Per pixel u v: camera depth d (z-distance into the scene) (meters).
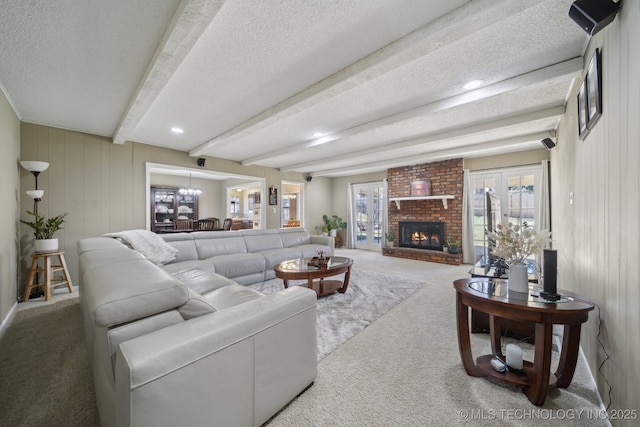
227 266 3.41
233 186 8.45
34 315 2.62
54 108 2.92
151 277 1.18
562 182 3.01
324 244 5.12
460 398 1.46
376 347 2.01
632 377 1.08
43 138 3.42
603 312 1.45
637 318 1.05
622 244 1.20
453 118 3.24
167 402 0.89
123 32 1.72
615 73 1.26
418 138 4.07
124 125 3.15
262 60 2.04
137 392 0.82
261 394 1.22
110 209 3.98
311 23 1.64
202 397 0.99
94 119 3.26
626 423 1.13
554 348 2.04
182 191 7.96
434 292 3.41
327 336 2.17
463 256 5.50
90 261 1.54
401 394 1.49
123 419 0.83
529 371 1.60
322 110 3.06
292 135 4.10
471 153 5.11
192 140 4.23
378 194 7.30
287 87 2.47
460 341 1.70
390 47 1.84
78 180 3.70
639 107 1.02
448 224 5.70
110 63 2.06
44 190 3.43
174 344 0.93
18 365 1.76
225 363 1.07
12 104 2.79
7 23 1.61
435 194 5.88
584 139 1.91
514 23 1.63
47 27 1.66
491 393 1.50
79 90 2.50
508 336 2.21
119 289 1.04
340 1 1.47
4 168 2.56
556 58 2.02
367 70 2.00
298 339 1.42
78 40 1.79
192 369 0.96
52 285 3.19
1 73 2.20
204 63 2.08
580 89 1.98
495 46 1.87
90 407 1.38
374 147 4.68
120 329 0.99
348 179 8.00
